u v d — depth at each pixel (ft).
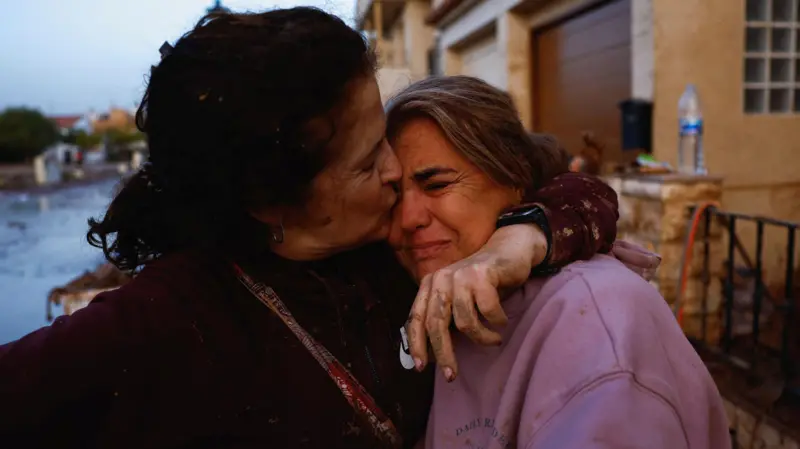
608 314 3.06
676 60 14.58
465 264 3.18
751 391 8.63
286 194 3.14
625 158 17.42
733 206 15.07
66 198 62.59
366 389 3.60
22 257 26.63
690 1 14.47
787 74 15.42
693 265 10.66
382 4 42.37
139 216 3.59
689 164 14.06
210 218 3.27
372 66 3.34
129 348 3.00
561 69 22.00
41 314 18.02
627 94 17.31
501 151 3.72
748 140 15.08
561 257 3.42
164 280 3.28
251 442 3.25
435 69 39.75
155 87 3.10
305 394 3.35
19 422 2.79
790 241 8.57
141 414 3.06
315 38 3.01
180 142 3.06
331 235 3.41
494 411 3.40
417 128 3.76
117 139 172.45
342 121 3.15
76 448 3.06
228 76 2.92
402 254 3.97
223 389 3.19
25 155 145.28
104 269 12.12
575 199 3.63
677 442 2.79
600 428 2.68
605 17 18.54
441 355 2.99
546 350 3.08
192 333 3.16
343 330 3.59
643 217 11.25
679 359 3.16
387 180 3.52
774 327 10.66
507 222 3.58
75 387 2.88
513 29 24.34
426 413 3.98
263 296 3.44
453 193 3.75
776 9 15.25
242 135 2.94
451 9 30.04
